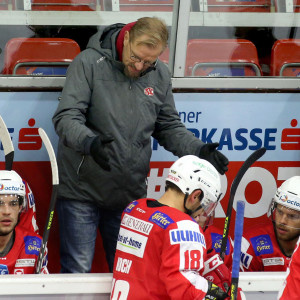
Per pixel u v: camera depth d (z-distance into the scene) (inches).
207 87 538.3
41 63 523.5
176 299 342.3
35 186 529.7
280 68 558.9
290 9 553.9
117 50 447.8
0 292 367.9
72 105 438.9
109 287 378.3
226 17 543.2
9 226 435.8
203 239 357.4
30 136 522.9
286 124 553.3
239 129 548.1
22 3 515.8
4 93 513.7
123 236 374.9
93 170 456.4
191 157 386.3
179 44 534.9
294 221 457.1
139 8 532.1
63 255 480.4
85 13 525.3
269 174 558.3
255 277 384.5
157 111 469.1
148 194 546.6
